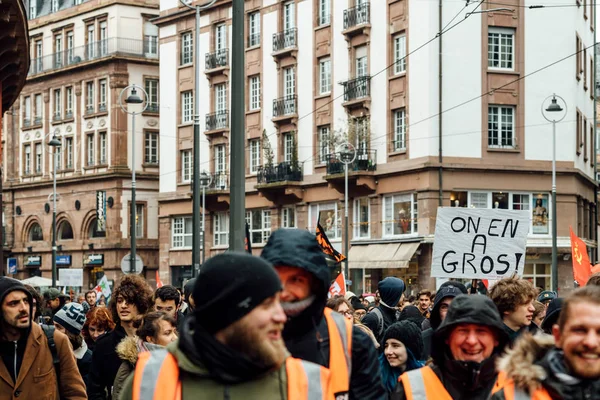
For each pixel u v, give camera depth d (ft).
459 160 141.28
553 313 25.93
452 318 18.57
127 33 222.28
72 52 232.12
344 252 155.43
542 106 133.69
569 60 146.20
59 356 26.96
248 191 176.65
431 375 18.94
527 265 143.33
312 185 162.40
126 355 28.32
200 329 13.50
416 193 143.43
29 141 241.96
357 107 154.10
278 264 17.47
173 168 194.08
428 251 140.56
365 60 154.10
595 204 167.02
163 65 197.06
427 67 141.08
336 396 17.53
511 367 15.57
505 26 143.43
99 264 219.41
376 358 18.60
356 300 56.03
